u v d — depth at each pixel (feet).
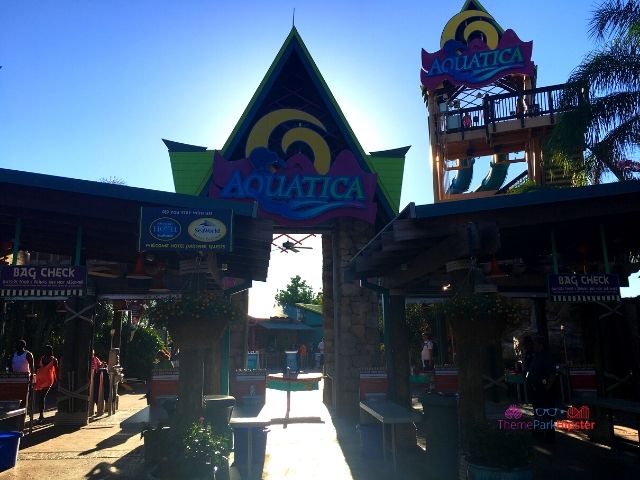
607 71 42.57
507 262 34.63
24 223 23.29
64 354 36.50
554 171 65.05
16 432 24.03
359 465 24.08
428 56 82.99
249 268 31.73
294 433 32.65
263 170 41.60
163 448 17.44
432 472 21.89
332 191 41.60
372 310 41.47
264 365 121.29
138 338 74.33
